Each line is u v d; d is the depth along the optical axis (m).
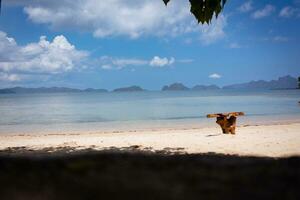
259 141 14.15
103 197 3.60
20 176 4.27
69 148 13.91
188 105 69.69
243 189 3.82
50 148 14.09
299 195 3.66
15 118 42.53
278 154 10.90
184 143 14.22
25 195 3.64
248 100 92.75
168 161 5.89
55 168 4.80
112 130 26.22
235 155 10.21
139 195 3.63
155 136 18.45
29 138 20.36
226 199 3.54
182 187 3.86
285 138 15.09
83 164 4.99
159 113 45.97
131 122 33.38
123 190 3.76
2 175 4.31
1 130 28.09
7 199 3.54
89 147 14.12
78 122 35.34
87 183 3.97
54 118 41.84
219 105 67.00
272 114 38.31
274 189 3.83
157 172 4.54
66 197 3.61
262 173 4.51
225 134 17.36
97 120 37.34
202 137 16.45
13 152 12.84
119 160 5.96
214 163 5.64
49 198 3.59
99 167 4.83
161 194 3.65
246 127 22.50
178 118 36.50
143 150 12.49
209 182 4.06
